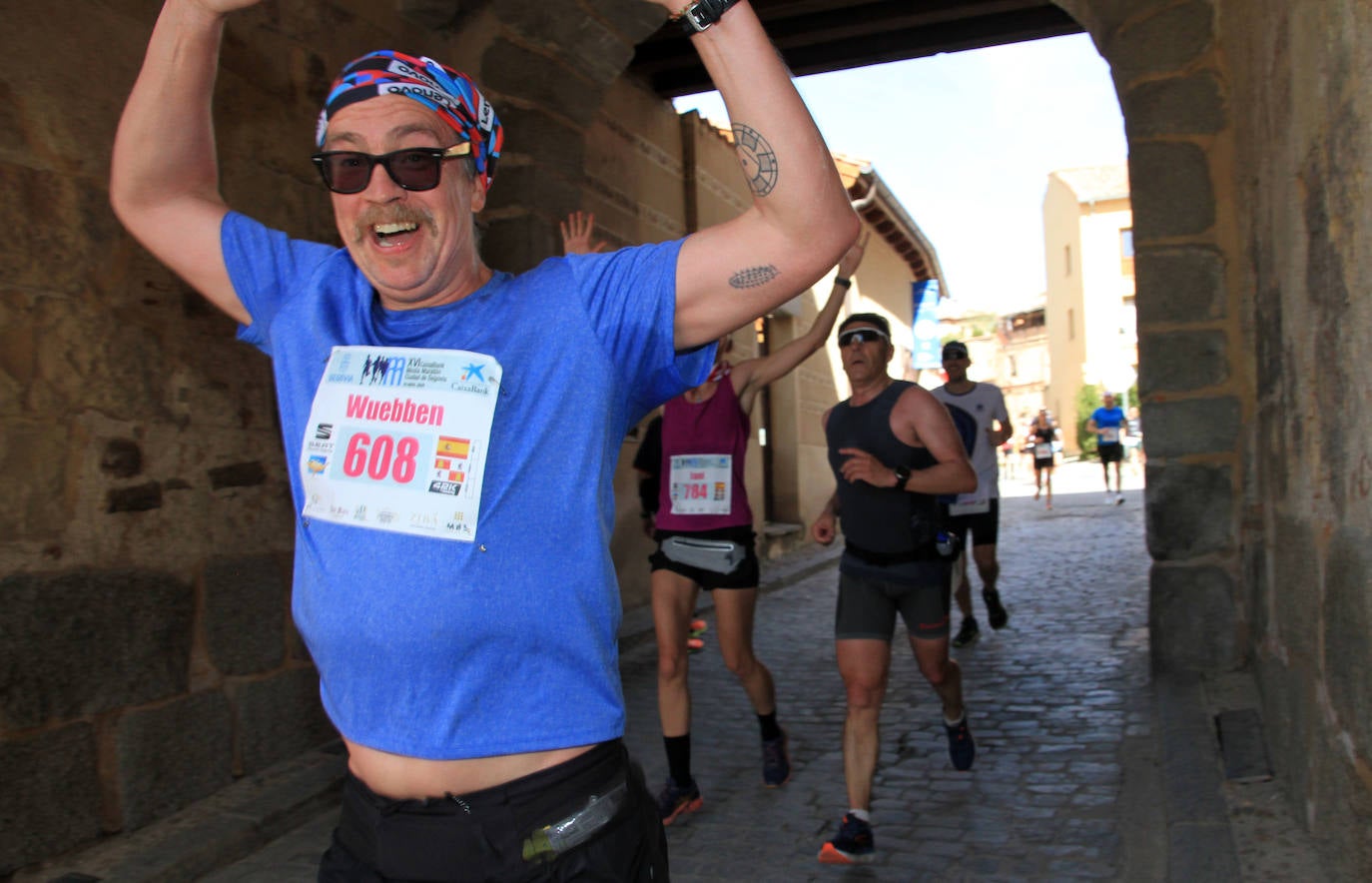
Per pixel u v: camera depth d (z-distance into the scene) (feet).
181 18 5.52
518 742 4.76
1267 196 13.53
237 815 12.76
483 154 5.39
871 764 11.68
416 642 4.71
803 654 23.04
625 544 27.32
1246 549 17.16
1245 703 15.85
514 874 4.80
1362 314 7.91
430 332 5.20
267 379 14.92
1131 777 13.78
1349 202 8.23
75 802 11.80
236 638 14.08
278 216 15.53
